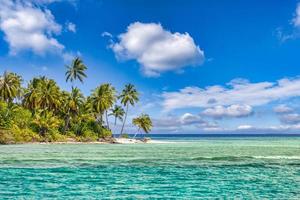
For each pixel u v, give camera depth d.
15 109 89.75
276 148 75.81
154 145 91.81
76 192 23.17
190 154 54.75
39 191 23.34
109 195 22.34
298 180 28.78
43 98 91.38
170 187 25.33
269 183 27.28
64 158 45.09
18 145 78.12
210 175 31.27
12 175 30.14
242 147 80.62
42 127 91.94
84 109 104.31
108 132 111.50
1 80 88.25
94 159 44.22
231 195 22.67
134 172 32.72
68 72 102.44
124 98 116.38
